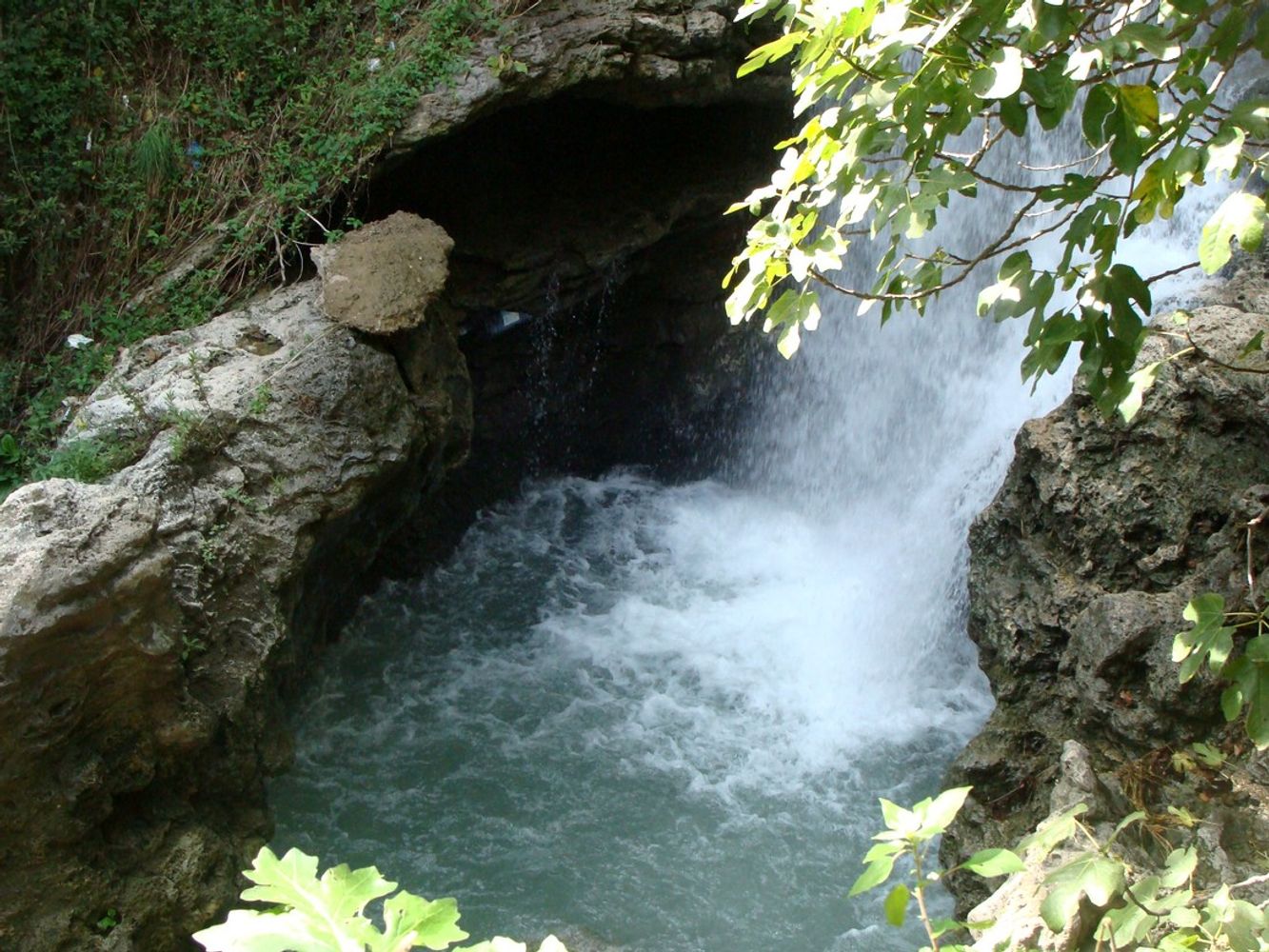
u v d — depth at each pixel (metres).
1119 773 6.42
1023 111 3.29
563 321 12.30
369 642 10.44
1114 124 3.15
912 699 9.75
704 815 8.58
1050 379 10.72
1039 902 5.04
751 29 10.40
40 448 8.03
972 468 10.94
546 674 10.16
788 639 10.55
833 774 8.95
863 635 10.42
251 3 9.73
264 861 1.81
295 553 7.75
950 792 2.46
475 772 8.99
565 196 11.48
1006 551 7.97
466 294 11.05
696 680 10.08
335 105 9.34
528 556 11.84
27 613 5.68
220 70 9.68
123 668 6.18
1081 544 7.39
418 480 9.40
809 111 12.09
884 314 4.16
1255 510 6.60
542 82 9.46
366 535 9.26
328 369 8.10
